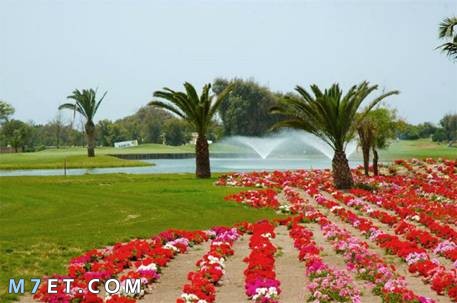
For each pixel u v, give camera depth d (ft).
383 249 46.85
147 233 54.75
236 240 52.03
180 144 445.37
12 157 234.99
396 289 30.86
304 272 39.04
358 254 40.40
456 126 386.11
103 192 93.66
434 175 106.52
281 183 106.83
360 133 116.78
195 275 34.42
